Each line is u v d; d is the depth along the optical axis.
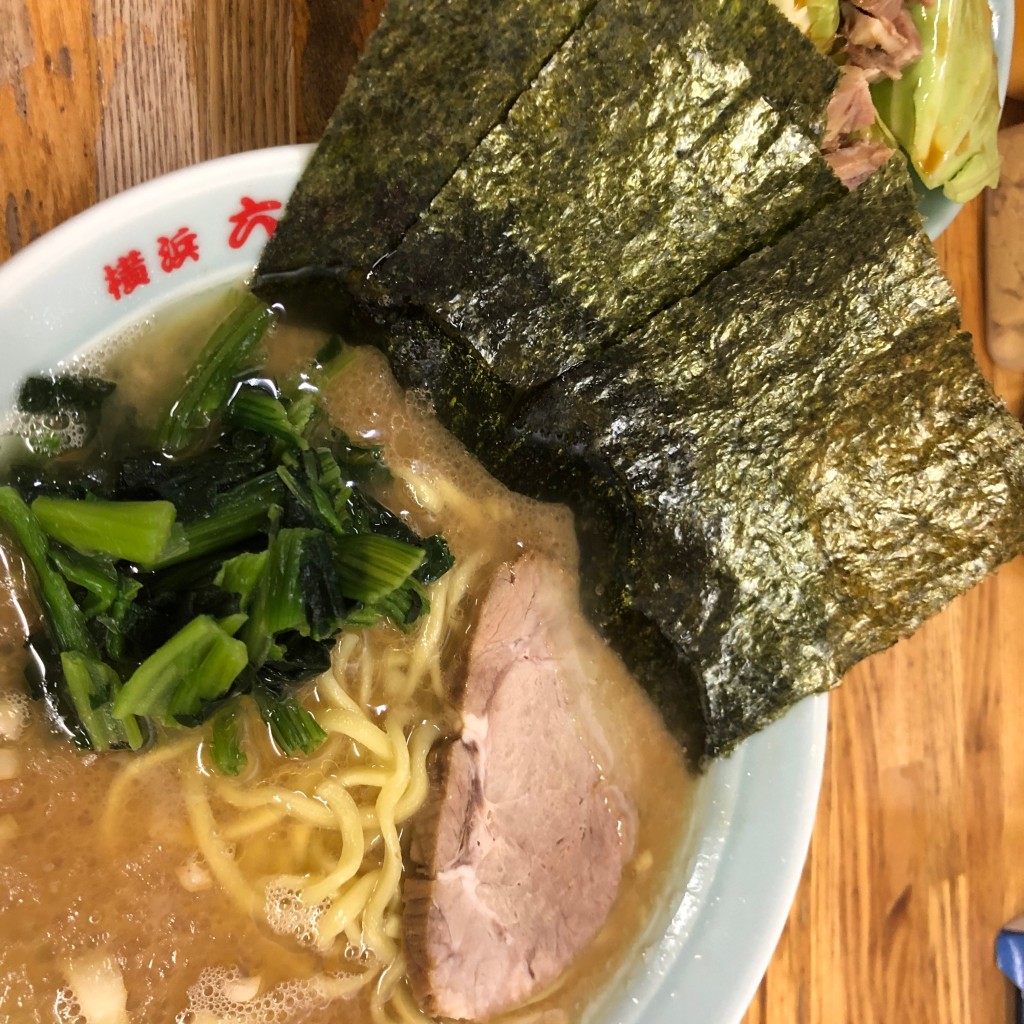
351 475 0.21
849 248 0.20
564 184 0.20
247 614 0.19
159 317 0.20
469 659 0.22
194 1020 0.20
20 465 0.19
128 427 0.20
